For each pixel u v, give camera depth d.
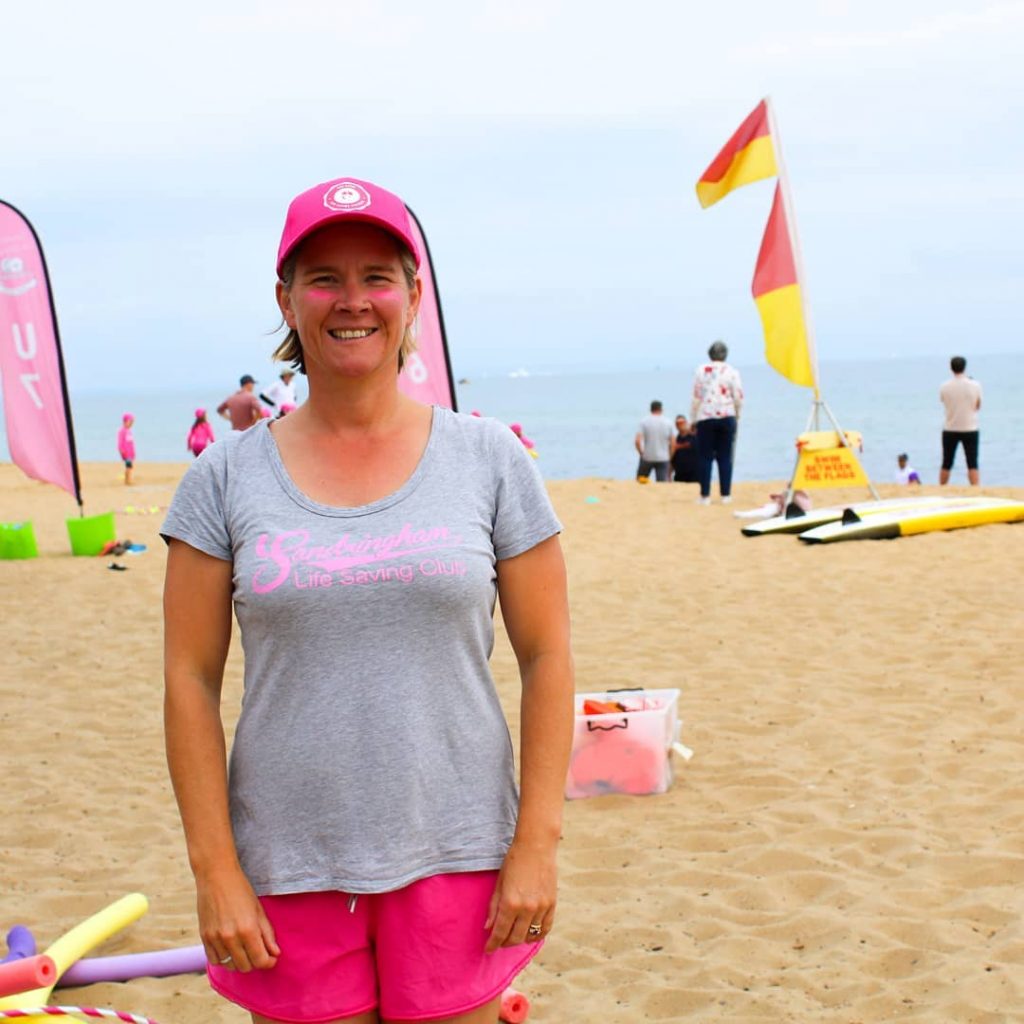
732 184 12.99
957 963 3.72
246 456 2.18
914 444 41.62
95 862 4.88
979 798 5.10
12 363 12.53
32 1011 2.64
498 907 2.11
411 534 2.10
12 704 7.19
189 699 2.13
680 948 3.98
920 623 8.23
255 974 2.14
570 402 139.50
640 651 8.01
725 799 5.30
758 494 16.86
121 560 12.38
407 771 2.08
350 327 2.11
